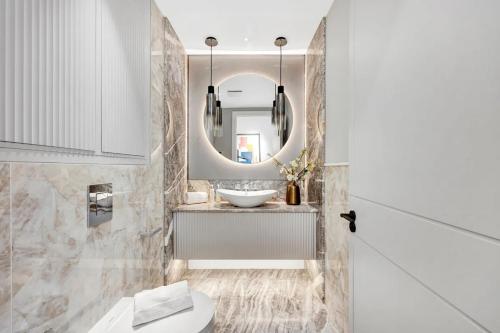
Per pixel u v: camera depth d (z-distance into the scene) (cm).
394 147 81
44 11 82
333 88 186
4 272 69
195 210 221
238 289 230
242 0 184
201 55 274
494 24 47
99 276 113
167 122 206
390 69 84
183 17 204
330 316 189
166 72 203
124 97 136
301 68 272
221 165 274
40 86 80
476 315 50
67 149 93
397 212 79
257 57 274
